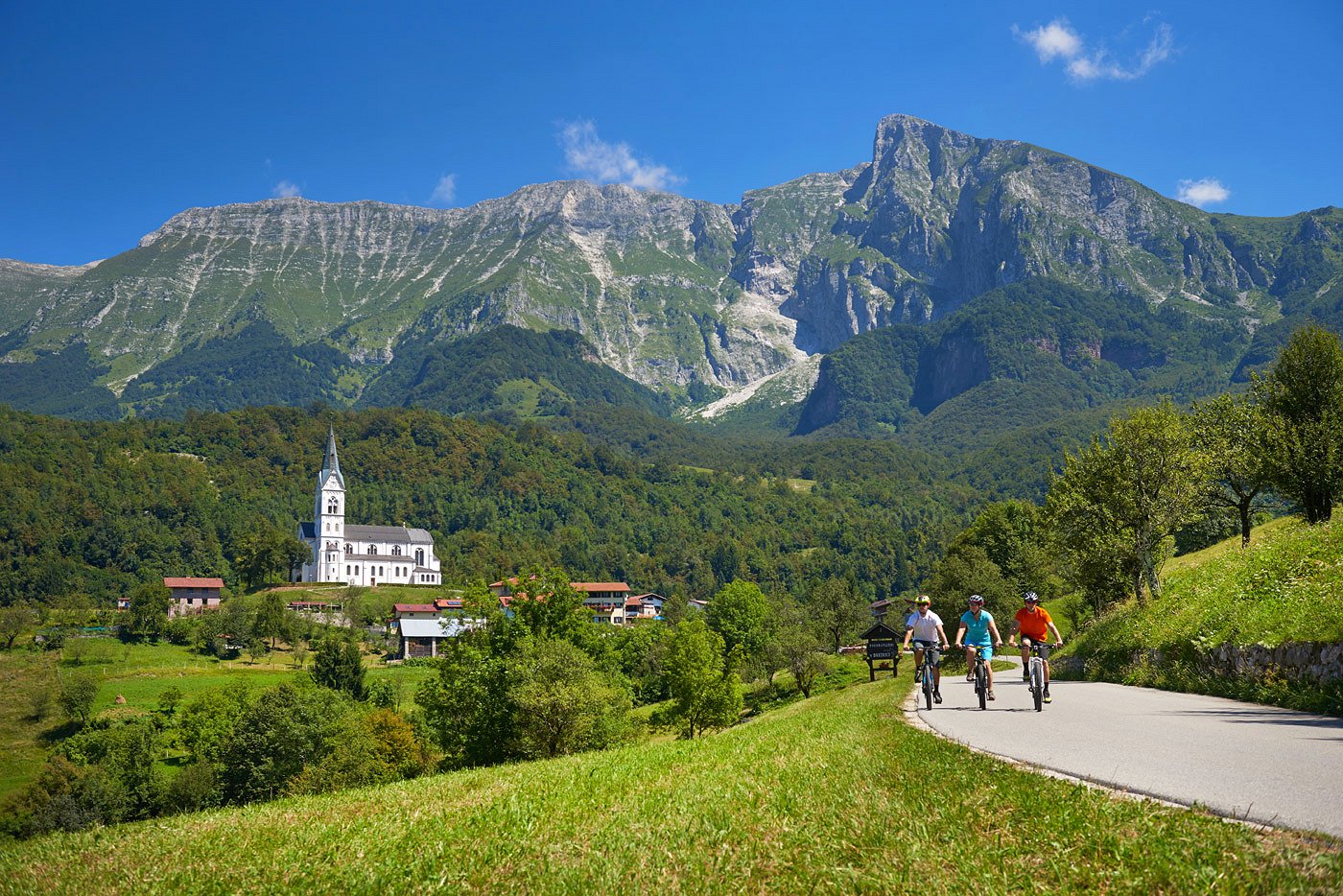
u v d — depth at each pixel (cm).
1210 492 4422
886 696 2673
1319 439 4206
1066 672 3406
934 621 2084
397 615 16825
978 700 2227
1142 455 3925
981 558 7469
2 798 7438
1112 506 3919
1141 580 4159
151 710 10281
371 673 12988
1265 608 2136
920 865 704
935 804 888
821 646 9769
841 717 2083
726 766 1314
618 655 5634
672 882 726
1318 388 4531
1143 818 770
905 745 1336
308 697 7525
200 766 7419
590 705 3806
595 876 752
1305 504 4322
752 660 9569
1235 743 1251
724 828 868
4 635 14838
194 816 1423
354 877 814
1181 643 2450
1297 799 849
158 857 1020
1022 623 1962
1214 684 2130
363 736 6944
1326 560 2306
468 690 4250
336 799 1444
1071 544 4281
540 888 734
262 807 1456
